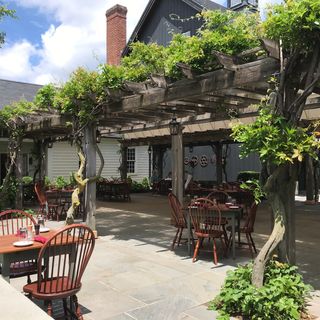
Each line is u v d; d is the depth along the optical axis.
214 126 10.62
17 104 9.41
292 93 3.63
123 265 4.83
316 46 3.31
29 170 14.26
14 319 2.27
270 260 3.53
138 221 8.62
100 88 6.03
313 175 12.38
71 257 2.95
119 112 6.29
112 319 3.15
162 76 4.98
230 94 5.63
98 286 4.00
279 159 3.32
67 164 15.27
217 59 4.01
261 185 3.64
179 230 6.48
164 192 15.67
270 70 3.75
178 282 4.13
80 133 6.77
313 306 3.41
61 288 2.83
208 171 17.48
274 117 3.45
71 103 6.48
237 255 5.38
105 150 16.92
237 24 4.11
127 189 13.26
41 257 2.75
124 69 5.88
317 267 4.77
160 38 14.25
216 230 5.11
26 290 2.90
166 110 6.82
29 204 11.81
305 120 7.54
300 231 7.41
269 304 3.05
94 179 6.68
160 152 16.83
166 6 13.98
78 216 9.15
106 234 7.02
